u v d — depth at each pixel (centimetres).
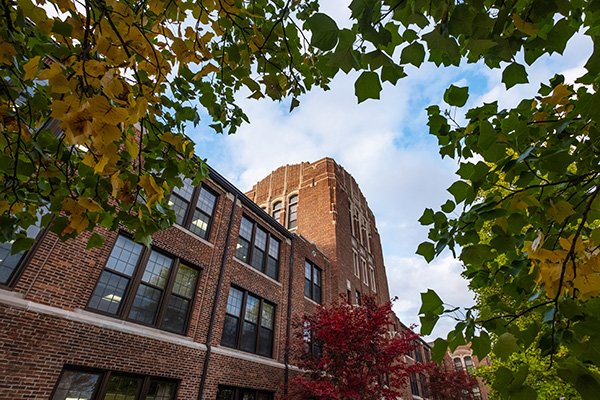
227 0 200
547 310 135
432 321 150
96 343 677
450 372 2525
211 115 288
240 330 1074
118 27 152
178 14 190
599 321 114
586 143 160
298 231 2100
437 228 196
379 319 1041
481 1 123
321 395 877
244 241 1247
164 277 891
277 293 1297
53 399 595
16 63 203
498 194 172
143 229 257
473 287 209
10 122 208
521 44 137
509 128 156
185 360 842
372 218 2791
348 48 117
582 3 160
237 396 967
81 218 205
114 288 764
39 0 142
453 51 120
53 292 640
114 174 147
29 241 261
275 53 243
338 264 1830
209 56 197
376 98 127
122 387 708
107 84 110
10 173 232
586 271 112
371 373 973
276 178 2553
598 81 165
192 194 1063
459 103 191
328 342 1020
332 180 2242
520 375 114
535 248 125
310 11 299
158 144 258
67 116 103
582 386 106
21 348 570
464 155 217
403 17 131
